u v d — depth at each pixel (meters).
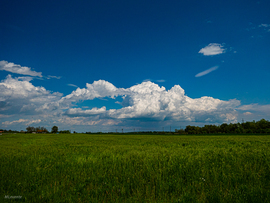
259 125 132.25
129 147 20.19
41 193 5.65
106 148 19.33
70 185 6.48
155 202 4.83
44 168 8.67
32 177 7.34
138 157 11.48
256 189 5.55
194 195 5.24
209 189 5.82
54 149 18.16
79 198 5.19
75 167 9.04
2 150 16.94
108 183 6.59
